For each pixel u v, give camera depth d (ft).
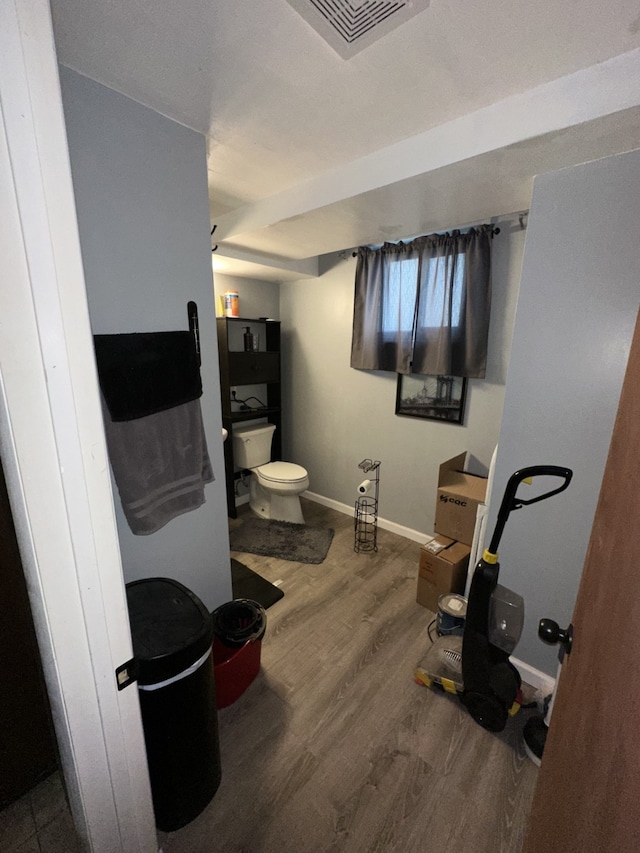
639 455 1.64
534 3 2.63
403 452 9.30
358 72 3.37
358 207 5.62
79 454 1.83
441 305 7.70
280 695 5.04
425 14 2.72
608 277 4.06
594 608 2.02
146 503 3.92
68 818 3.63
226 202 6.56
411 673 5.42
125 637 2.19
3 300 1.54
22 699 3.66
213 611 5.37
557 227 4.29
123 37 2.93
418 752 4.32
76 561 1.91
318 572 8.01
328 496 11.34
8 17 1.38
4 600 3.42
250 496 11.08
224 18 2.76
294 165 5.15
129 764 2.39
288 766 4.15
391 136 4.46
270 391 11.32
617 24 2.78
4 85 1.41
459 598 6.02
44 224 1.58
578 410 4.44
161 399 4.06
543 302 4.49
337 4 2.64
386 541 9.34
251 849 3.45
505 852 3.43
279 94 3.67
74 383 1.77
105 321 3.76
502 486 5.16
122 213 3.76
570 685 2.28
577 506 4.61
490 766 4.17
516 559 5.21
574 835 1.72
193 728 3.43
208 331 4.75
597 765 1.58
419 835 3.56
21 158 1.49
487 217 6.10
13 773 3.69
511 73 3.37
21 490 1.72
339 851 3.44
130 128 3.71
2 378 1.59
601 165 3.97
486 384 7.71
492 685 4.28
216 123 4.15
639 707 1.26
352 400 10.11
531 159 4.08
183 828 3.59
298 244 7.72
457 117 4.08
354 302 9.23
